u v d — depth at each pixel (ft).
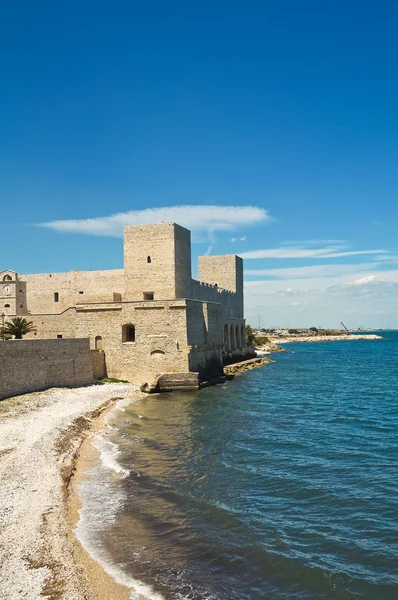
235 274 316.19
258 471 87.56
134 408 149.07
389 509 70.64
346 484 81.20
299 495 75.97
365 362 378.12
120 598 46.85
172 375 183.62
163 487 77.87
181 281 215.72
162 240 209.15
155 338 187.62
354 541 60.75
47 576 48.01
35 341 147.54
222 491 77.05
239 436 114.42
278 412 148.77
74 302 228.43
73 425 112.47
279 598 48.47
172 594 48.24
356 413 149.79
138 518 65.67
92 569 51.78
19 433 99.30
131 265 212.64
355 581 51.83
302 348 637.71
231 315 309.01
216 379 214.07
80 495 73.31
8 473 76.02
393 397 187.62
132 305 189.88
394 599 48.73
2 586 46.26
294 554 57.26
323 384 228.63
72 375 166.61
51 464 82.17
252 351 359.66
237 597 48.44
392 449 104.22
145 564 53.72
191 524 64.49
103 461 91.20
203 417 136.87
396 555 57.41
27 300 233.76
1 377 131.34
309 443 109.09
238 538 60.90
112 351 191.52
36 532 57.06
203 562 54.75
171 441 108.06
